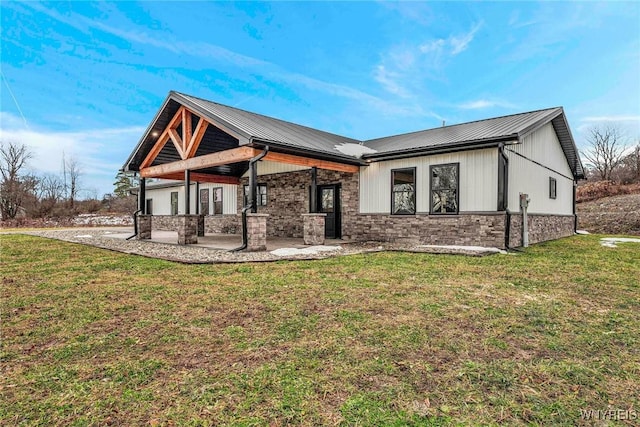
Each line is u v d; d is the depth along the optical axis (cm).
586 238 1177
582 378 210
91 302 365
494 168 823
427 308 341
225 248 840
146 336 273
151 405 181
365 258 657
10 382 203
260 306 347
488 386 200
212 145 1149
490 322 303
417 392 193
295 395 189
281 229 1291
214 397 188
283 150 817
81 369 219
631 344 259
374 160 1027
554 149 1193
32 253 754
